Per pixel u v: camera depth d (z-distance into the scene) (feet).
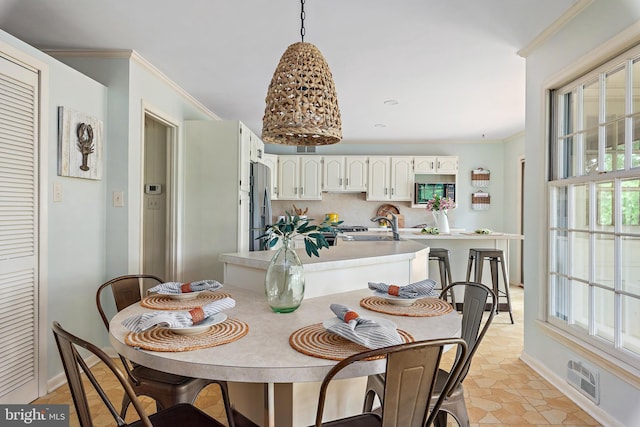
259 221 14.96
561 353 8.16
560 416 7.07
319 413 3.28
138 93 10.22
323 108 5.60
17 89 7.00
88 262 9.12
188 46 9.39
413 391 3.41
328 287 6.48
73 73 8.50
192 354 3.63
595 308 7.43
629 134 6.61
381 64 10.44
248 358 3.55
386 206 22.02
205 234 12.85
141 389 5.24
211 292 6.25
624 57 6.63
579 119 8.02
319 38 8.89
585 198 7.80
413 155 21.68
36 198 7.47
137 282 6.79
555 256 8.77
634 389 6.12
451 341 3.42
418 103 14.23
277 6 7.50
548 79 8.63
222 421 6.74
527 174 9.65
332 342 3.95
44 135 7.64
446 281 14.14
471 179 21.63
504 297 14.57
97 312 9.50
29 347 7.32
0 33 6.61
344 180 21.20
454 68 10.75
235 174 12.80
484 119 16.66
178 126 12.64
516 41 9.01
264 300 5.81
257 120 17.29
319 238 5.07
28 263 7.29
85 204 9.02
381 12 7.70
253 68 10.87
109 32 8.68
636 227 6.45
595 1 7.07
